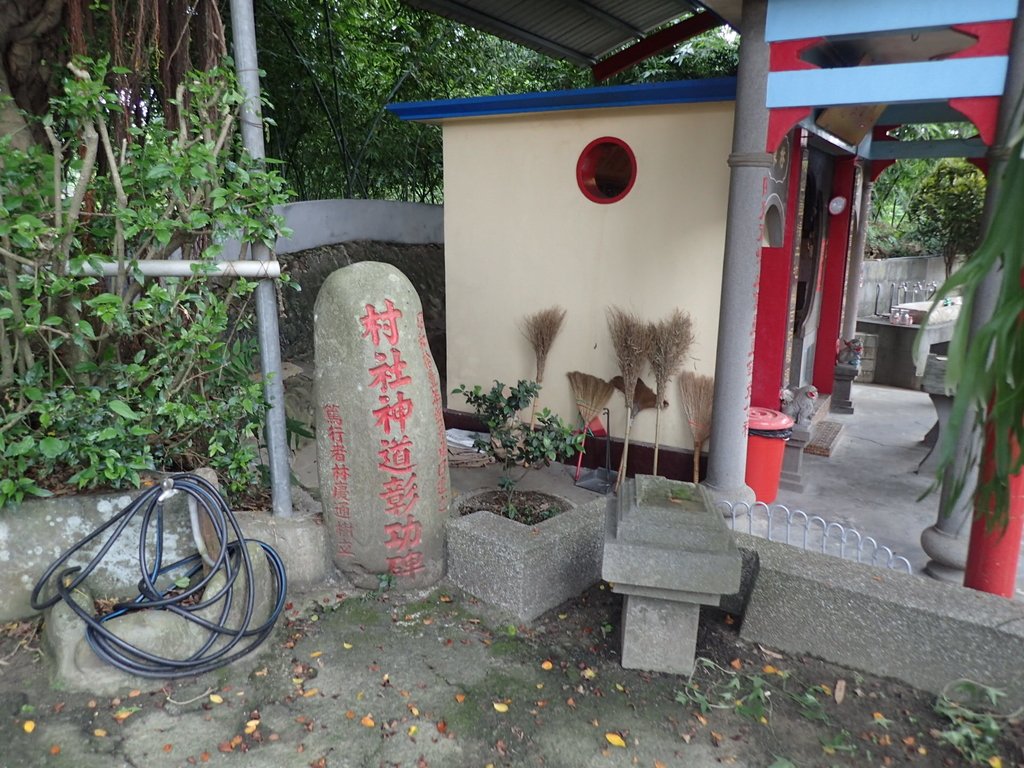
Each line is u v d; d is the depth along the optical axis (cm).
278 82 729
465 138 548
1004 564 314
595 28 641
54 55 336
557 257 527
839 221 662
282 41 713
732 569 262
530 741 245
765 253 507
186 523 304
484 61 1012
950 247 938
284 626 303
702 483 446
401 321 312
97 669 258
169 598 272
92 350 301
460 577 338
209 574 277
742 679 282
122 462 287
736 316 396
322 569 332
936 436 540
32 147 276
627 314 500
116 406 271
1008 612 269
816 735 252
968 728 250
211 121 305
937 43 443
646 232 487
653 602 278
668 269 484
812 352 669
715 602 269
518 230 539
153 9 322
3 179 257
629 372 473
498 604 323
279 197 302
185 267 287
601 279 511
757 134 370
